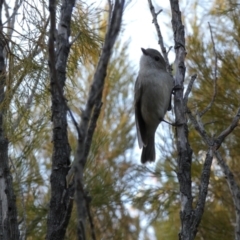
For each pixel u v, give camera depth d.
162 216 11.30
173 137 10.66
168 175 11.01
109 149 11.72
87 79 11.66
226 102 10.12
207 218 10.36
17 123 7.60
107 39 4.55
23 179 9.38
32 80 7.64
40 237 8.91
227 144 10.42
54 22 4.84
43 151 10.49
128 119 12.31
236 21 10.45
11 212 6.34
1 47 7.63
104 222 10.41
